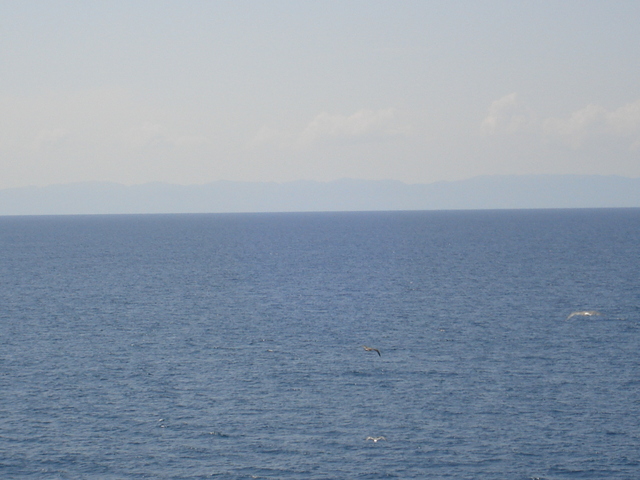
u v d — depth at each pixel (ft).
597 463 236.22
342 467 234.79
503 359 356.38
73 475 229.86
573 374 329.11
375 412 281.95
